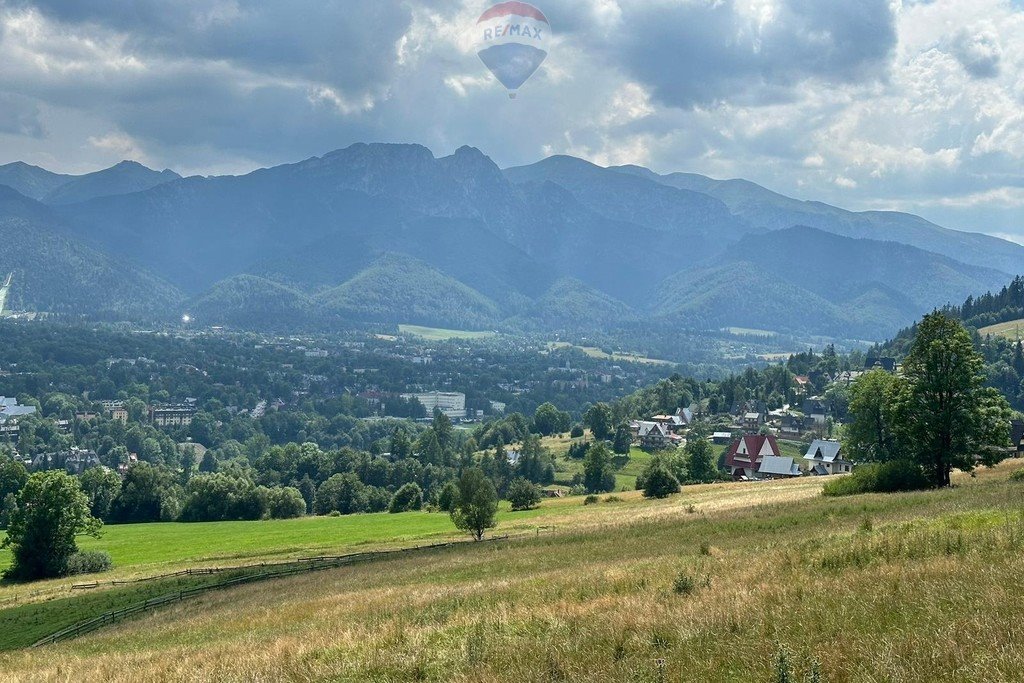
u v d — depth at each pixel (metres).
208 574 60.03
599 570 28.55
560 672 14.36
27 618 49.28
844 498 56.19
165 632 35.25
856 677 11.80
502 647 16.58
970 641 12.36
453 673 15.55
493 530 72.50
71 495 74.25
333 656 18.70
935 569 17.22
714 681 12.77
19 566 72.94
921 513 33.94
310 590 43.34
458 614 21.58
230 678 18.48
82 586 59.91
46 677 24.11
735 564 23.41
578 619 17.98
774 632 14.39
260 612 35.28
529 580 28.34
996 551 18.64
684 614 16.56
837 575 18.84
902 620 14.05
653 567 26.58
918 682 11.40
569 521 73.31
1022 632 12.37
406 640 18.92
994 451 63.84
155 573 64.19
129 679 21.05
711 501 77.25
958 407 63.06
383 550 64.00
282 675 17.69
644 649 14.79
